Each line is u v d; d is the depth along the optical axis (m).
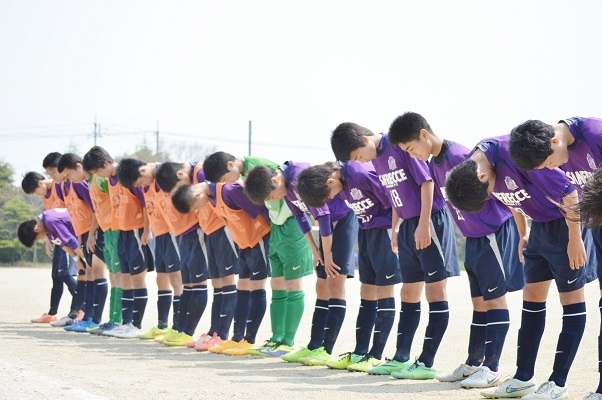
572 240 10.40
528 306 11.10
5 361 14.37
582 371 13.08
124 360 15.25
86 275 21.91
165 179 18.14
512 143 10.15
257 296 16.59
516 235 12.39
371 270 14.10
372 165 13.89
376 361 13.84
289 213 15.78
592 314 21.62
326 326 14.75
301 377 13.01
